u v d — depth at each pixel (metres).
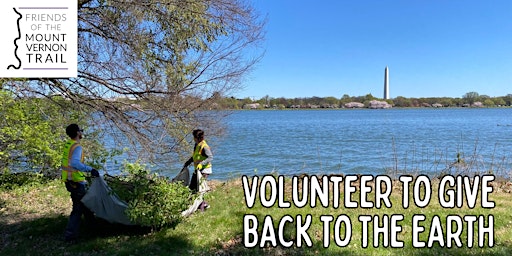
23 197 8.76
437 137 31.20
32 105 7.61
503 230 5.67
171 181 6.75
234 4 7.63
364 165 17.12
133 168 6.79
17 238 6.00
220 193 8.38
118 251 5.29
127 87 7.51
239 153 21.89
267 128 46.84
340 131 40.31
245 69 7.96
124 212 5.61
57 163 9.28
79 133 5.73
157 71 7.54
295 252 5.18
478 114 94.56
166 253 5.17
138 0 6.89
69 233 5.69
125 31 7.09
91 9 7.29
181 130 7.97
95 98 7.63
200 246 5.38
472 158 10.94
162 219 5.60
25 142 8.52
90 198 5.49
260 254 5.12
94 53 7.26
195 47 7.96
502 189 8.36
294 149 23.84
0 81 6.73
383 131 39.72
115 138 7.92
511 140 27.66
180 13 7.42
